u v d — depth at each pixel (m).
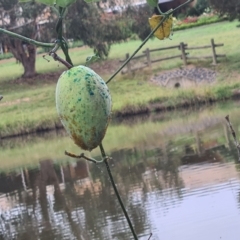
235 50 29.34
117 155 15.70
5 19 32.03
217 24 35.22
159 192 10.84
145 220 9.27
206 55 29.47
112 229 9.25
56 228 10.06
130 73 29.56
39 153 19.20
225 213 8.71
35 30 30.23
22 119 25.95
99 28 30.41
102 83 1.36
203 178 11.14
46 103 28.55
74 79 1.33
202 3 32.69
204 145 14.50
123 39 31.20
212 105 23.08
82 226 9.80
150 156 14.66
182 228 8.44
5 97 30.47
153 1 1.69
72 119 1.32
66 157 17.30
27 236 9.94
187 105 24.06
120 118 24.50
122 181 12.52
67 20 29.78
